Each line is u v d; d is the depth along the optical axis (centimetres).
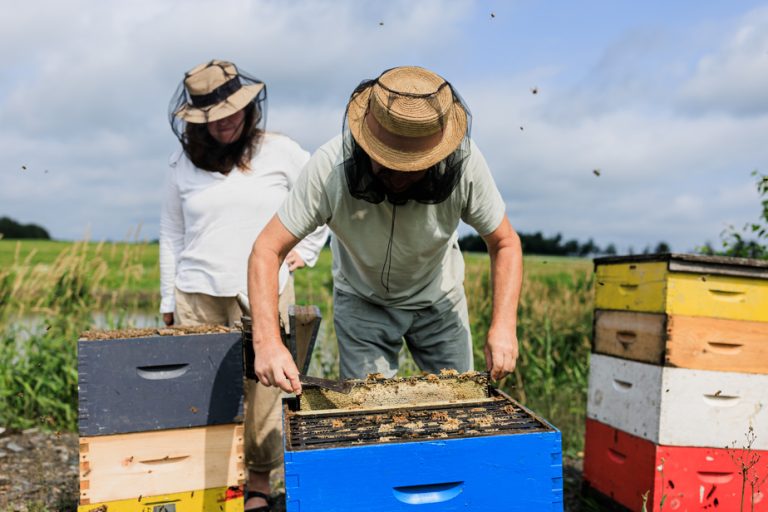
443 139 212
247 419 338
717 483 306
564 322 679
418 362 331
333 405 235
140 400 253
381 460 190
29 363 545
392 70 214
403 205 241
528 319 667
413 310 304
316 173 239
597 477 354
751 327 307
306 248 353
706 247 545
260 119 333
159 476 257
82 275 607
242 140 331
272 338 224
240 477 263
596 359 358
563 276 784
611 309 345
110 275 625
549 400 586
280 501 377
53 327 572
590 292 717
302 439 198
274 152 343
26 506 360
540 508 198
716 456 305
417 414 223
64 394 543
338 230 256
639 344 319
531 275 786
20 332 586
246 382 335
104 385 250
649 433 309
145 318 616
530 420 215
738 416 306
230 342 261
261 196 332
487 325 665
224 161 329
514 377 630
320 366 555
